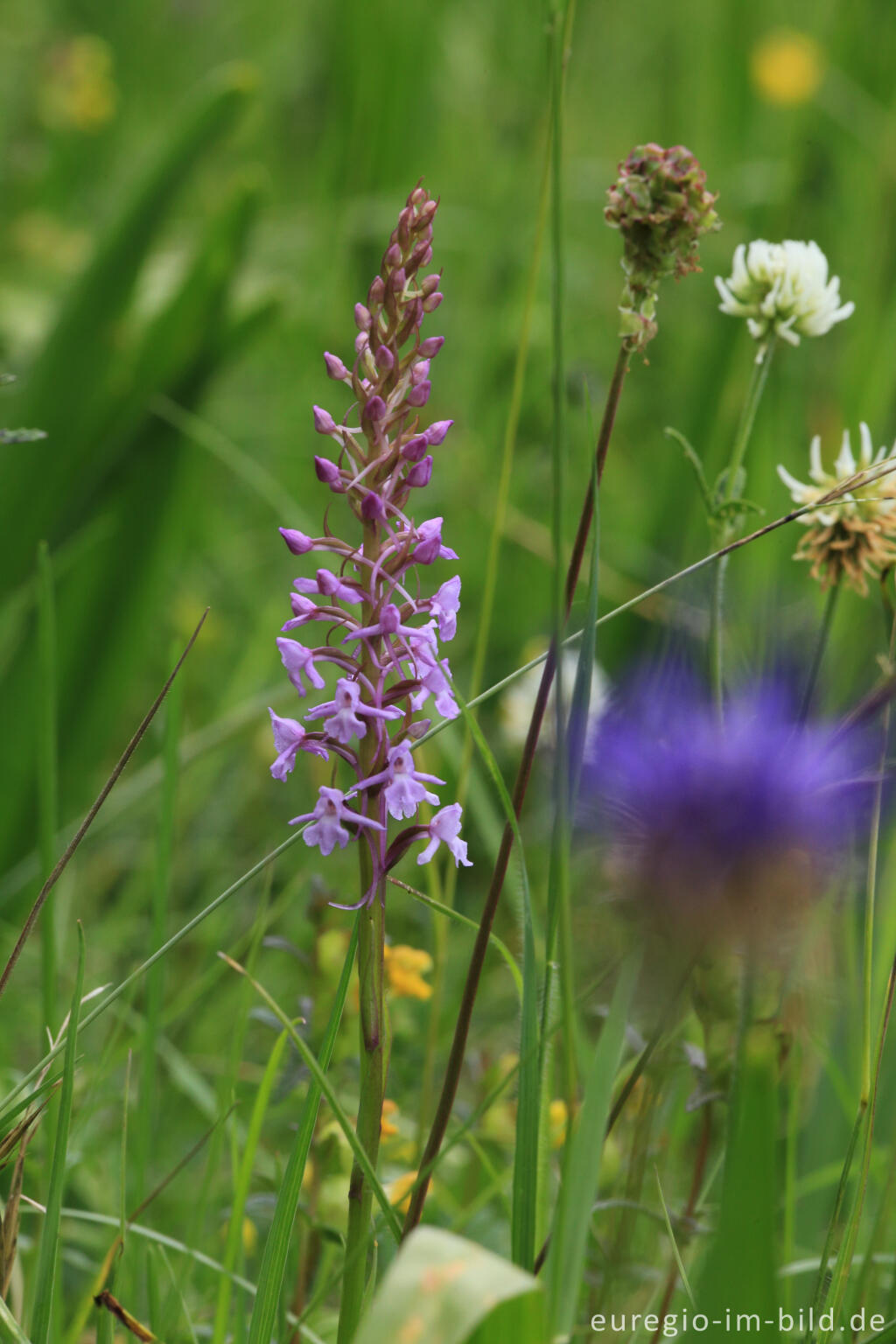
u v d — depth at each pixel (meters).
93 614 1.19
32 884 1.11
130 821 1.23
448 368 1.81
